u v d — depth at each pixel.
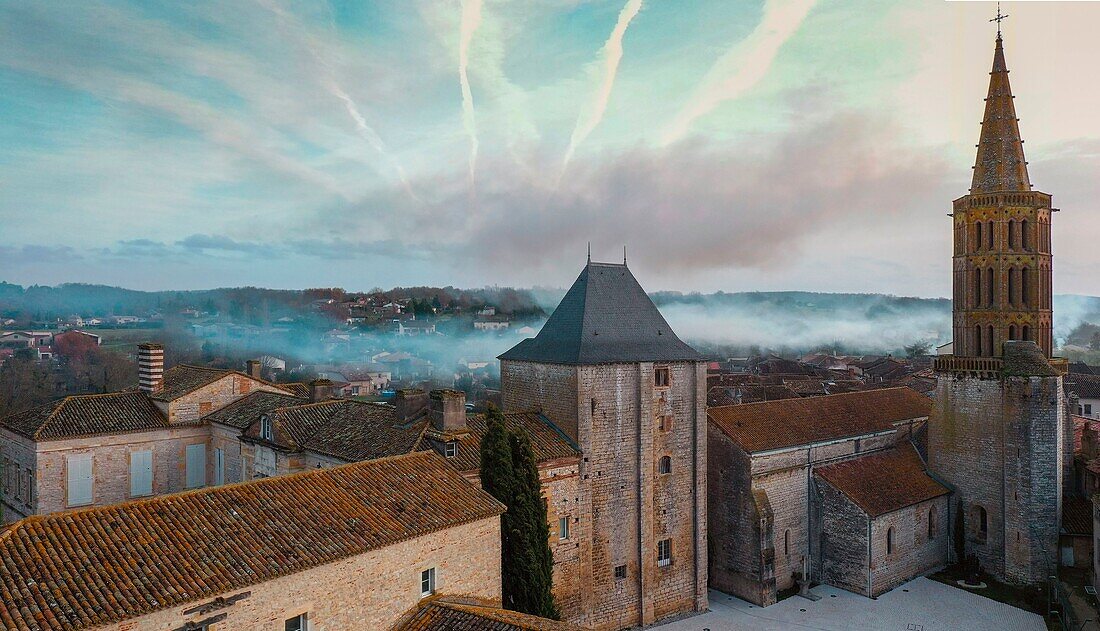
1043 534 51.69
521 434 37.50
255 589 23.58
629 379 45.78
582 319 46.31
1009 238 55.78
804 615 47.44
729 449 51.56
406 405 41.69
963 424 56.72
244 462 47.81
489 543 31.47
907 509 53.81
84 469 47.00
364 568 26.61
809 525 54.09
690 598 48.28
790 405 58.62
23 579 21.06
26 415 49.28
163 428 50.38
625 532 45.41
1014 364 53.06
